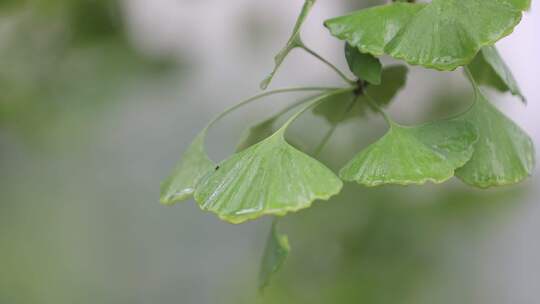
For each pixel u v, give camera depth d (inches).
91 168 76.0
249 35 68.3
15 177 71.5
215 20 68.1
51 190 74.6
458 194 59.3
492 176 39.8
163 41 65.1
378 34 38.9
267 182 38.5
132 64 61.9
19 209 73.3
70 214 77.4
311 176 38.5
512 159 40.1
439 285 58.7
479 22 38.5
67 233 77.4
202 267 82.7
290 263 55.6
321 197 38.2
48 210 75.3
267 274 40.9
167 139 79.2
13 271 72.7
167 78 64.7
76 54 60.9
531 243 64.6
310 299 54.1
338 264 55.9
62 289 75.3
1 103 60.8
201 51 69.1
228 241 82.7
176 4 64.8
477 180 39.6
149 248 82.0
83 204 78.0
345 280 55.1
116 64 61.4
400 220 56.9
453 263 59.9
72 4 58.4
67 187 76.0
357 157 39.2
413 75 57.9
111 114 71.0
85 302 76.4
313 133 49.4
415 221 57.2
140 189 81.8
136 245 82.0
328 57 68.2
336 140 51.5
